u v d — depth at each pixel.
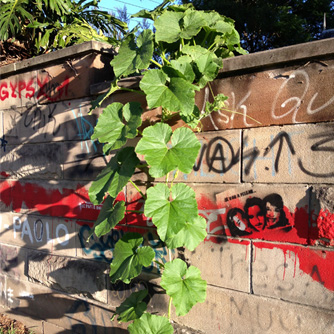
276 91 2.17
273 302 2.20
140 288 2.82
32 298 3.64
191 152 2.03
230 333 2.38
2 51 4.26
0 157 3.94
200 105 2.50
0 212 3.95
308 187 2.05
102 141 2.24
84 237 3.20
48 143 3.45
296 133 2.10
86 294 3.13
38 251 3.59
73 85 3.19
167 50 2.56
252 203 2.26
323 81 2.00
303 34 10.84
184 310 2.14
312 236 2.04
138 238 2.32
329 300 2.00
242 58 2.25
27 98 3.62
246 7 10.56
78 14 4.57
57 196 3.39
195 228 2.24
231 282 2.37
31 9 4.27
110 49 3.14
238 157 2.33
